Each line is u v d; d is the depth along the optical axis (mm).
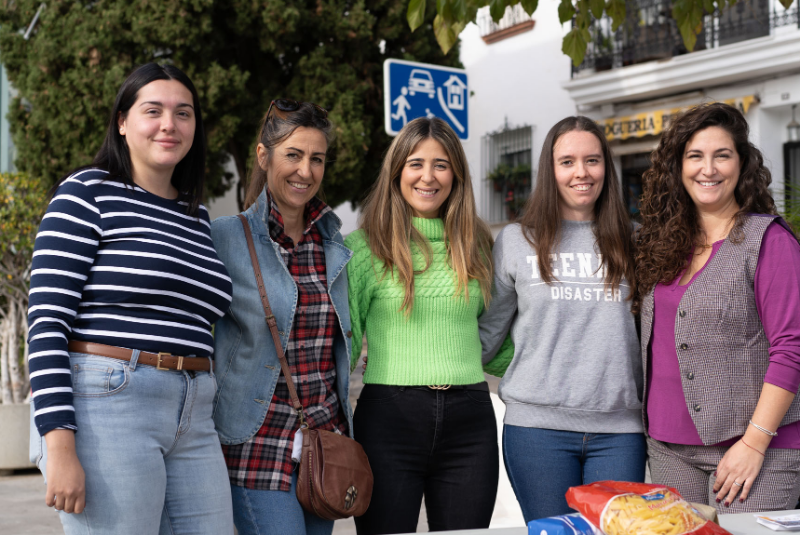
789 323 2195
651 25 10258
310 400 2342
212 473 2039
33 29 10312
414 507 2545
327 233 2543
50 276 1802
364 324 2686
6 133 12328
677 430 2377
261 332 2283
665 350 2428
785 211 4668
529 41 11695
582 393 2529
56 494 1700
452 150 2641
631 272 2588
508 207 11898
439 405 2508
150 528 1869
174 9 8633
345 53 9781
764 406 2172
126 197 1966
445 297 2588
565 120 2695
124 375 1842
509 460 2617
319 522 2375
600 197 2701
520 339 2658
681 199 2447
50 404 1719
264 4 8820
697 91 9859
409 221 2660
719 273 2318
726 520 1608
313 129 2373
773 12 9008
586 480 2562
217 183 9992
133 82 2018
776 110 9414
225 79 8891
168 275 1930
